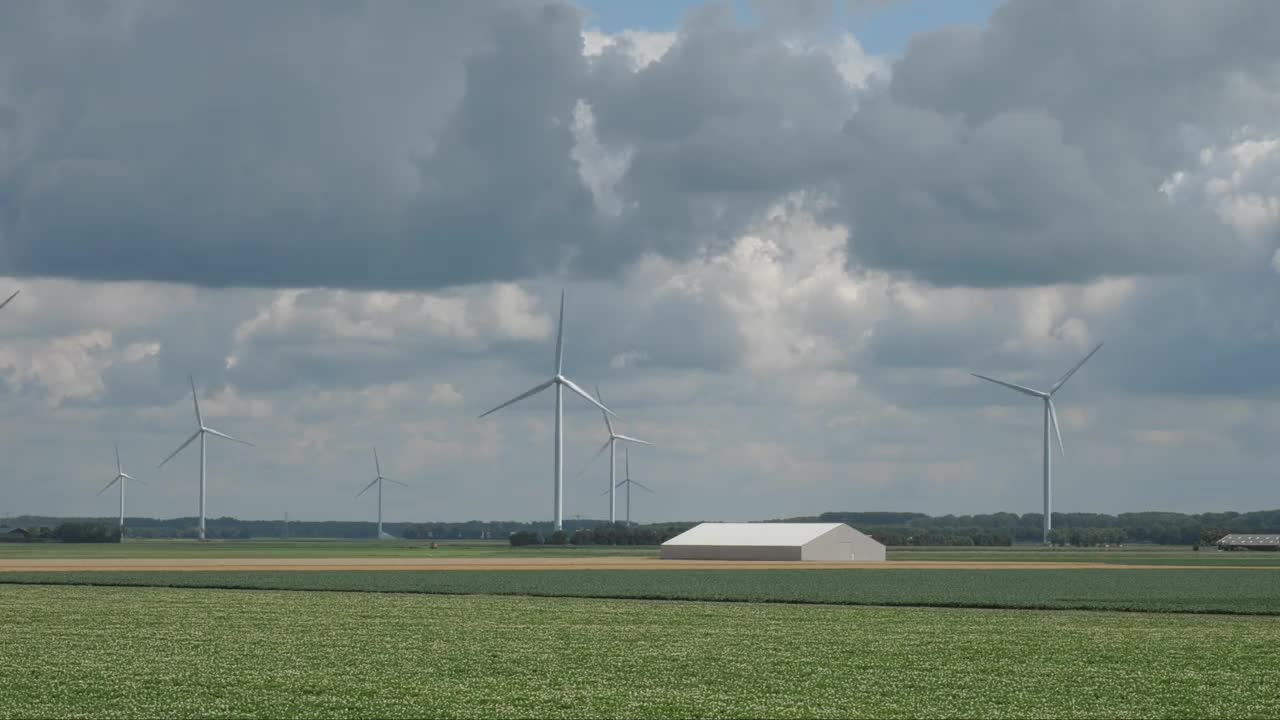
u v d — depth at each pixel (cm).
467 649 4850
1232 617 6569
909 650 4881
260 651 4762
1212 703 3691
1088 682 4056
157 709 3538
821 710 3562
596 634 5438
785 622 6091
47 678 4059
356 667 4331
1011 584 9756
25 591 8238
